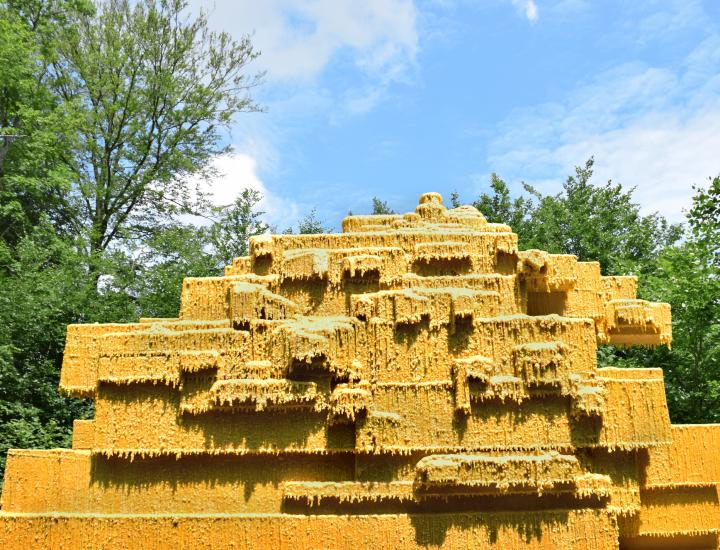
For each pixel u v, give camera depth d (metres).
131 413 11.61
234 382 11.38
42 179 29.94
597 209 34.72
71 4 33.34
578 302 14.20
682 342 20.73
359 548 10.88
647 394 12.06
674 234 36.34
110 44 33.12
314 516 11.01
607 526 11.33
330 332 11.95
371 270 12.88
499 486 10.94
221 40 35.44
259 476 11.54
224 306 13.02
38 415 22.16
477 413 11.69
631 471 12.02
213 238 32.78
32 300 23.45
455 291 12.38
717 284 19.81
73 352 12.26
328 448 11.53
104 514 11.23
